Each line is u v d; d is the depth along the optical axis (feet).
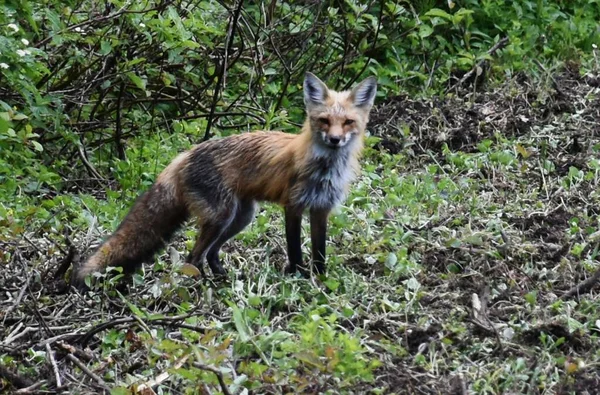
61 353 31.86
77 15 52.19
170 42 47.55
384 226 42.04
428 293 35.24
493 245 39.68
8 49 43.50
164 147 50.19
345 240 40.55
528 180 47.57
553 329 31.73
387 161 50.65
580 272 36.96
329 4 58.65
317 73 58.95
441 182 45.68
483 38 64.59
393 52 61.82
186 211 39.55
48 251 38.81
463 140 52.95
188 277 37.55
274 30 56.59
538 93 56.70
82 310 35.12
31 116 49.26
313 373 28.94
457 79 60.23
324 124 38.37
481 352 31.09
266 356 30.68
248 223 40.68
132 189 48.19
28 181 47.70
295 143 38.88
